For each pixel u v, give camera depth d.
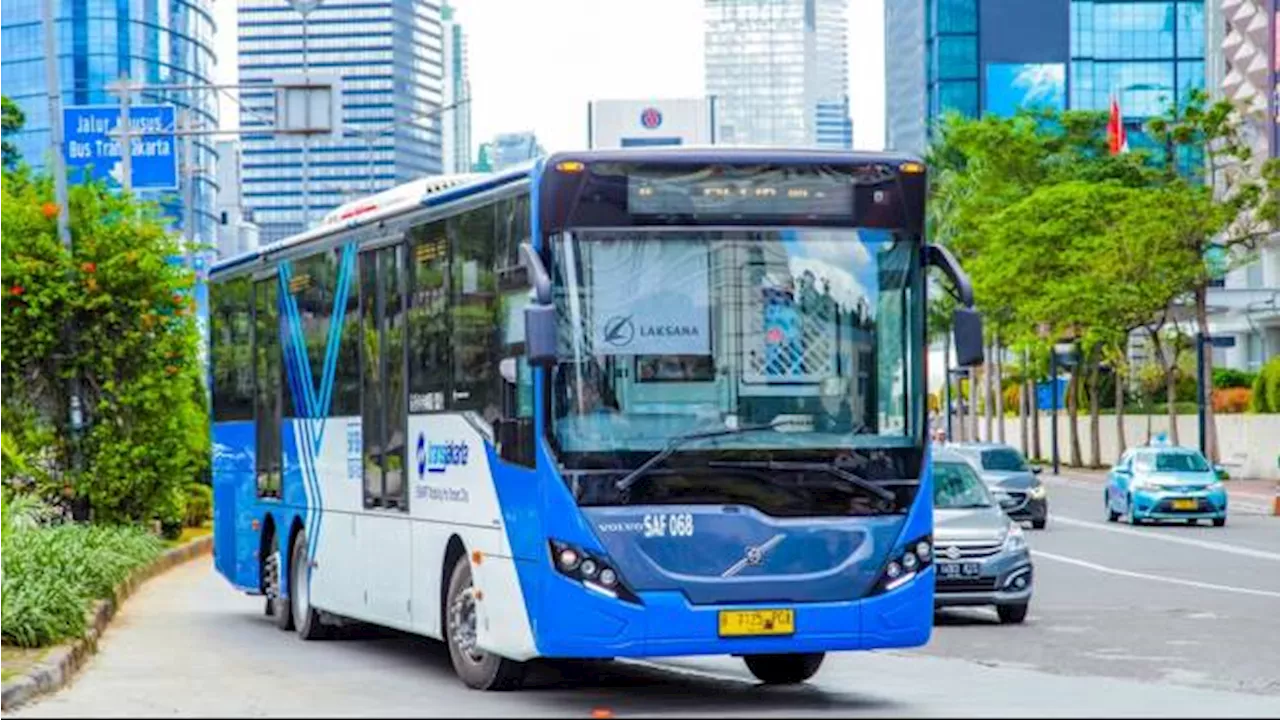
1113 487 56.03
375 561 21.81
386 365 21.45
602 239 17.22
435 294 19.92
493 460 18.22
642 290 17.23
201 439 42.00
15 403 39.56
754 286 17.38
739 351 17.31
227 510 28.89
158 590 34.44
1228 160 104.19
